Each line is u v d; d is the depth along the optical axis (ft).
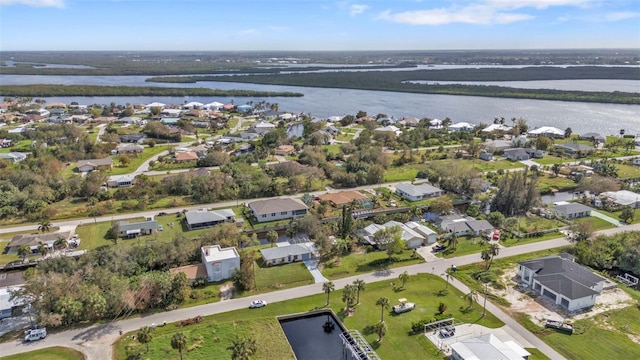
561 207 438.40
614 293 295.89
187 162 613.52
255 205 429.79
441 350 237.25
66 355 230.68
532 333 251.80
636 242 337.52
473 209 435.12
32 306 262.88
